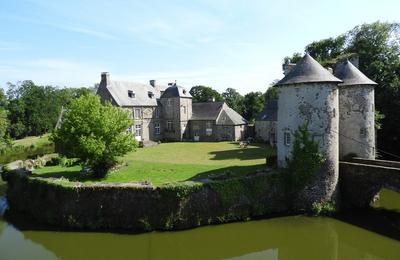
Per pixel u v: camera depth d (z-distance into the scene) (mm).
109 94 41188
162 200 18750
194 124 49188
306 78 21203
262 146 39719
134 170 25875
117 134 23438
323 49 48688
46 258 15984
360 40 40188
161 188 18781
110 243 17562
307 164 21094
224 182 19906
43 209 20688
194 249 17094
